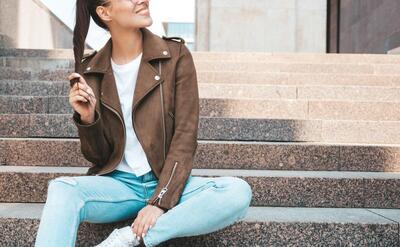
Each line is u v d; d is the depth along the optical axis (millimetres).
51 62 5453
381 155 2900
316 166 2904
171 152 1790
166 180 1729
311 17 9008
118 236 1641
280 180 2502
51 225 1533
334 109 3760
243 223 2047
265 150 2912
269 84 4711
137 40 1894
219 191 1715
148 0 1841
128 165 1876
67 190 1629
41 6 8211
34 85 4328
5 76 4879
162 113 1833
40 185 2496
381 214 2273
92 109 1720
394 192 2490
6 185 2498
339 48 10367
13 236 2072
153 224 1656
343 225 2066
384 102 3738
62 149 2914
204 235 2020
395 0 7168
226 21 8898
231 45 8875
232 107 3758
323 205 2496
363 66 5117
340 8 10391
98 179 1765
